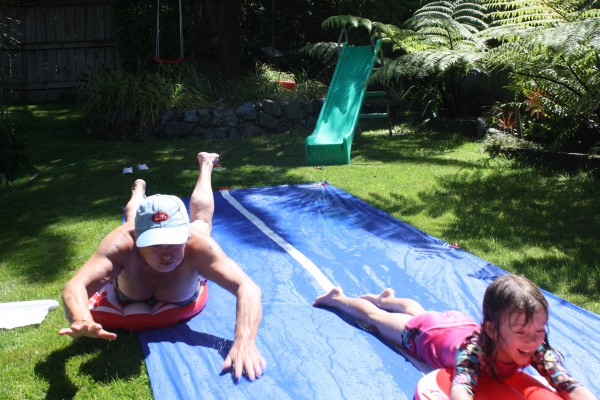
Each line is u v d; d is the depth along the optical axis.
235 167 9.10
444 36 11.27
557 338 3.97
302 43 16.19
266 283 4.89
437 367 3.52
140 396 3.52
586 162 7.91
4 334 4.36
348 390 3.41
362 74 11.41
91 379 3.73
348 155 9.18
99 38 16.30
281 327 4.13
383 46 13.96
